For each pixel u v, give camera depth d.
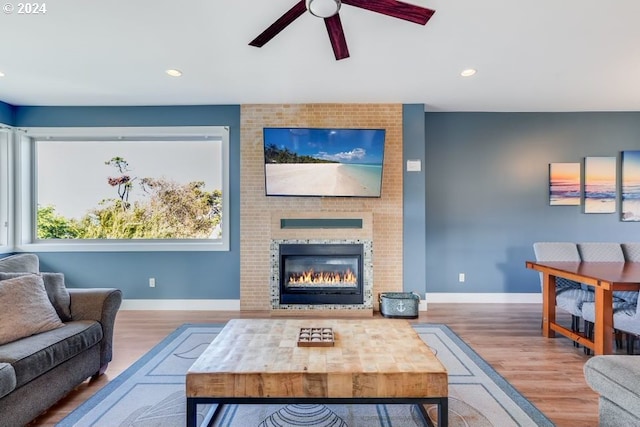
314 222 4.10
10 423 1.71
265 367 1.62
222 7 2.18
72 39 2.58
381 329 2.17
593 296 3.01
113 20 2.32
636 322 2.45
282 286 4.01
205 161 4.40
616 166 4.48
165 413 2.00
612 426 1.61
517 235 4.48
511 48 2.74
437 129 4.49
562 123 4.50
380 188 4.05
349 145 3.99
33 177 4.32
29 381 1.81
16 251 4.15
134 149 4.38
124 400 2.13
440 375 1.57
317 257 4.06
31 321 2.08
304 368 1.61
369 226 4.02
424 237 4.15
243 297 4.15
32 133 4.17
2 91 3.68
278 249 4.01
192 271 4.22
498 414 1.98
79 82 3.44
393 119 4.14
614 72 3.22
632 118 4.48
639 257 3.37
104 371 2.51
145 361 2.69
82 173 4.37
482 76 3.32
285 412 1.99
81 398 2.16
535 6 2.17
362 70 3.17
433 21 2.34
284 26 2.06
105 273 4.21
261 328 2.18
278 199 4.15
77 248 4.20
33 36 2.53
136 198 4.39
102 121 4.20
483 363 2.64
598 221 4.50
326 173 4.02
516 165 4.52
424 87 3.62
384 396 1.57
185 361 2.70
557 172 4.48
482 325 3.56
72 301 2.45
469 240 4.50
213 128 4.18
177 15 2.27
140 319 3.79
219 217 4.39
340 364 1.66
